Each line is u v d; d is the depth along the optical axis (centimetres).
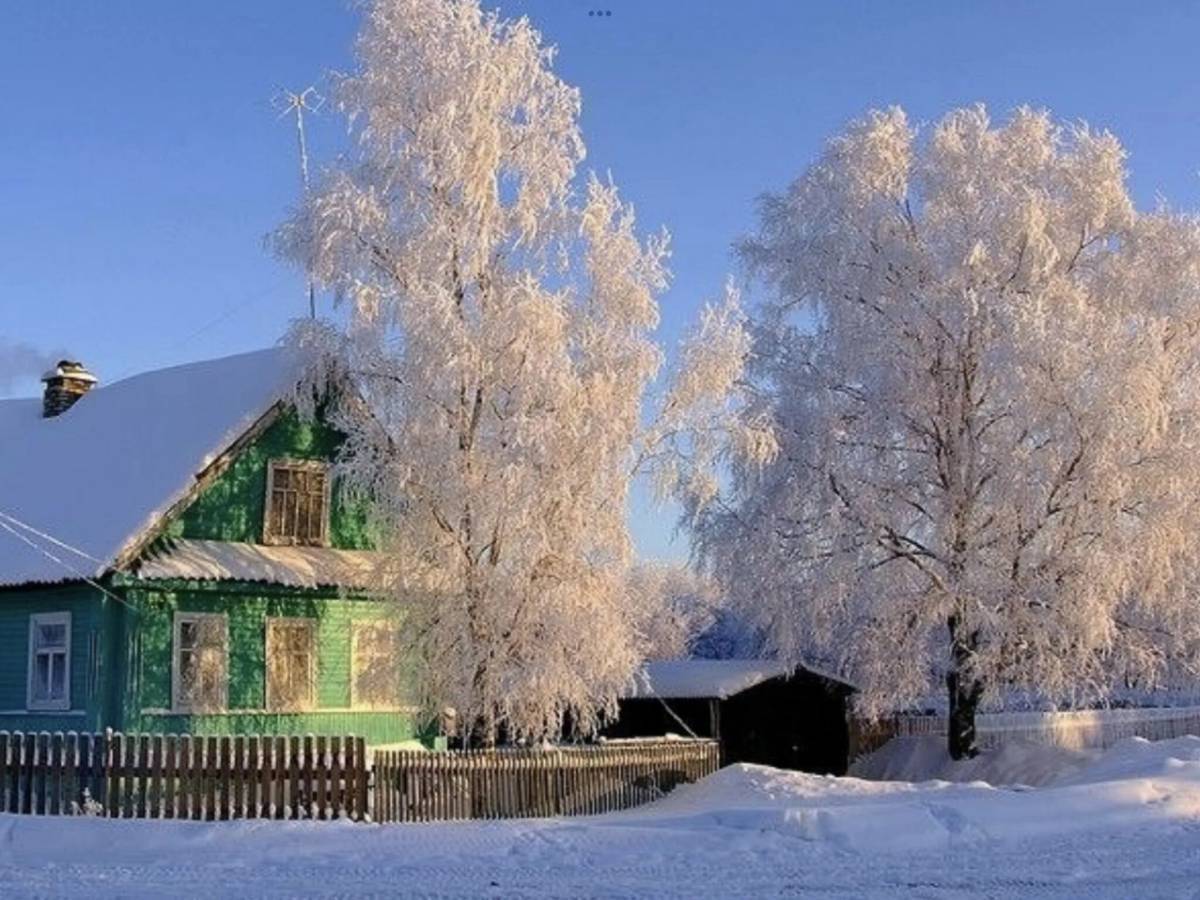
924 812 1867
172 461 2697
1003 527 3278
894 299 3438
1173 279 3394
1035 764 3338
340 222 2567
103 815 2039
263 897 1372
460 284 2623
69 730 2600
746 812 1870
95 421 3167
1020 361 3155
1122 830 1866
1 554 2766
